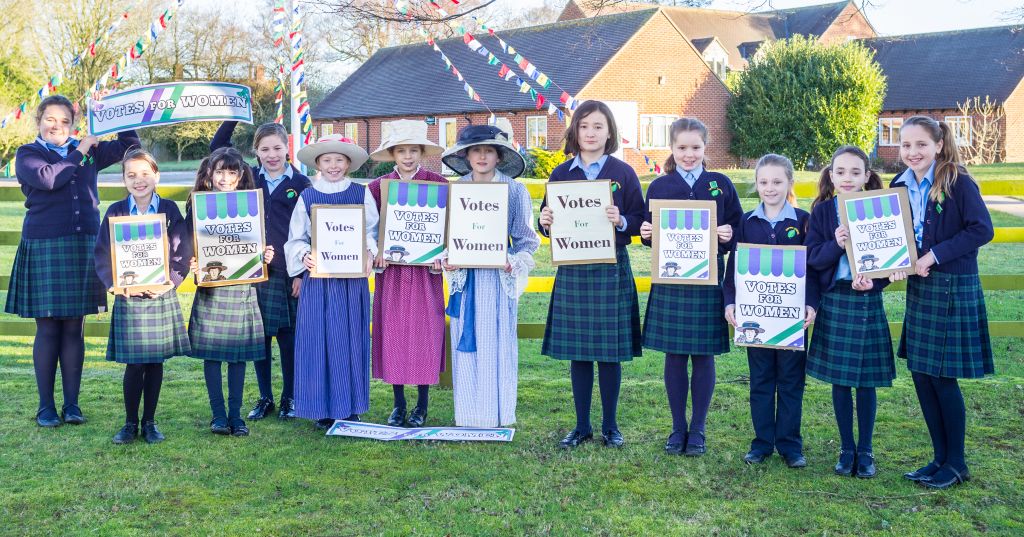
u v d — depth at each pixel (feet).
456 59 109.50
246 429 15.78
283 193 16.83
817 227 13.73
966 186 12.75
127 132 17.24
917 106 112.78
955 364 12.76
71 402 16.51
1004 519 11.75
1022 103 107.76
